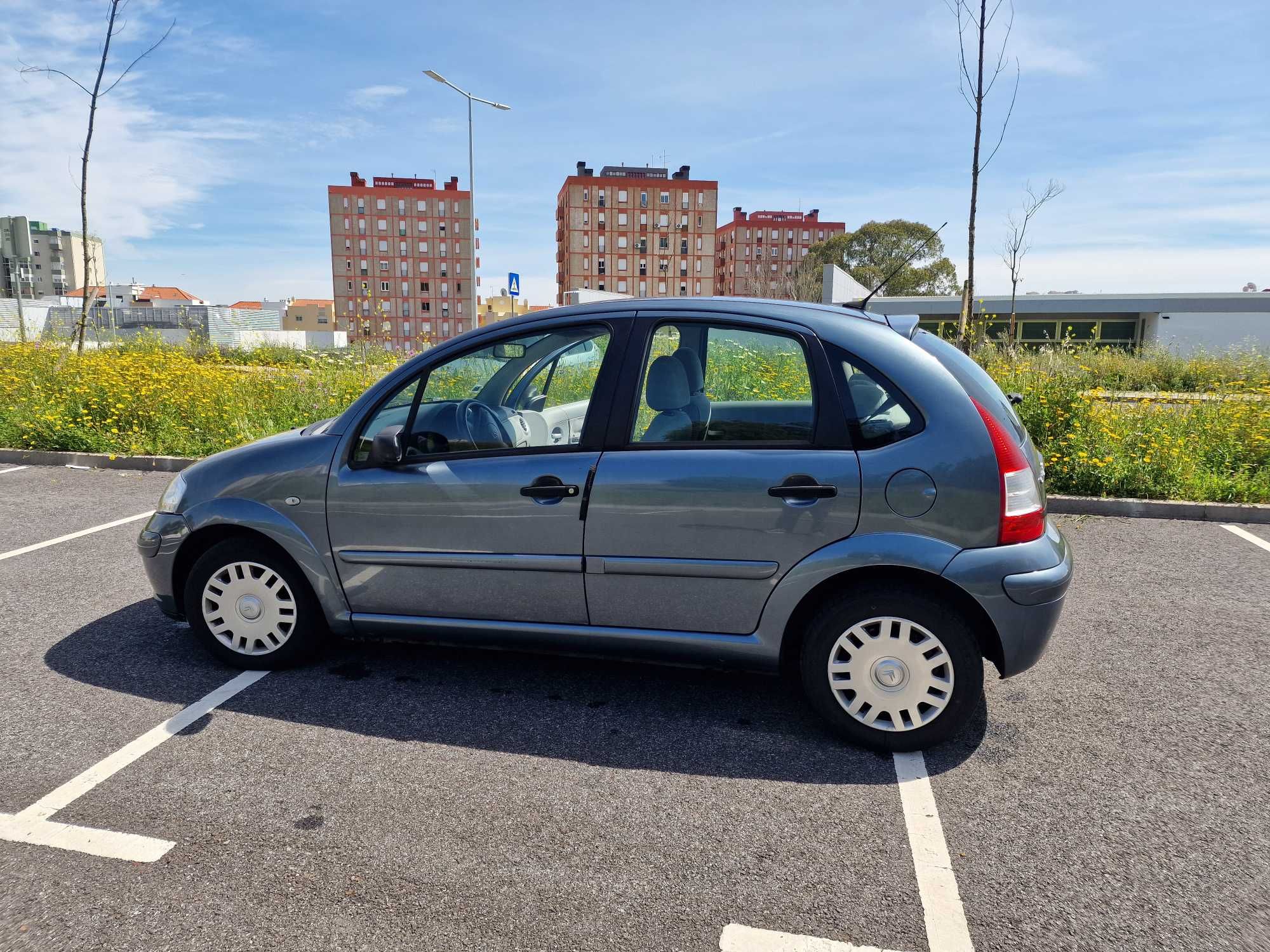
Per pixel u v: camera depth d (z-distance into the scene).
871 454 2.97
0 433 9.76
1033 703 3.54
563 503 3.23
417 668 3.85
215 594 3.77
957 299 36.47
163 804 2.73
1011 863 2.45
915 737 3.04
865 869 2.42
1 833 2.57
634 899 2.29
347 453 3.54
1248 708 3.48
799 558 3.03
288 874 2.38
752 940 2.13
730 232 135.38
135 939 2.12
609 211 111.12
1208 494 7.18
